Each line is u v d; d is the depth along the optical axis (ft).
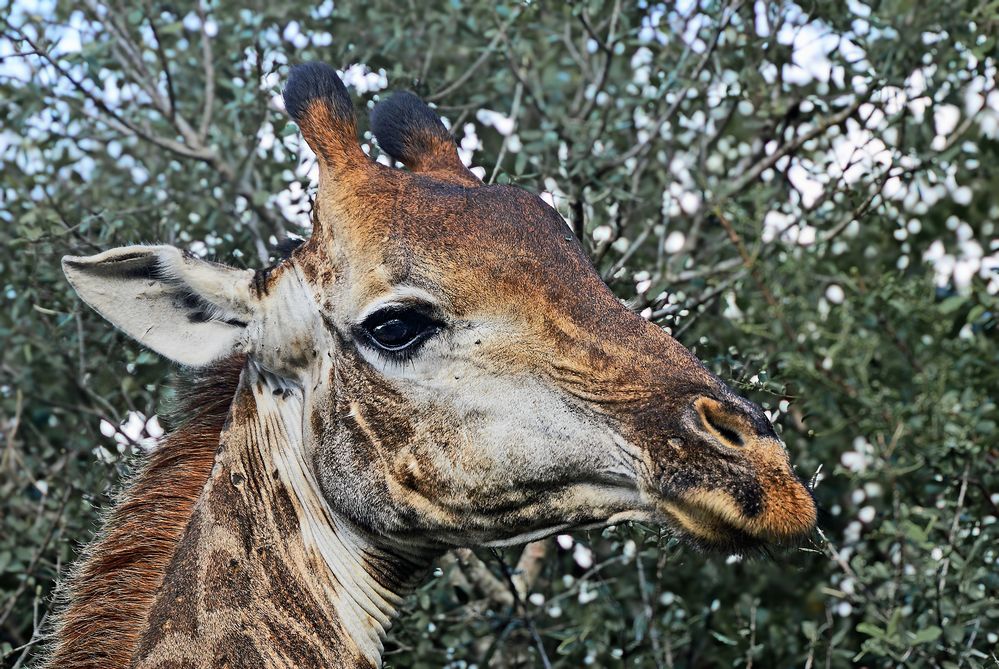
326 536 23.20
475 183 24.21
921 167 36.32
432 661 33.04
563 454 21.63
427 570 23.98
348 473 22.77
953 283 42.14
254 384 24.08
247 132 37.88
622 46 43.37
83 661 22.77
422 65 39.14
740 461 20.17
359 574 23.22
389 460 22.50
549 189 36.76
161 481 23.95
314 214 23.99
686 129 42.73
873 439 35.68
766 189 36.83
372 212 22.90
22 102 38.65
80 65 38.27
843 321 36.17
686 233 42.34
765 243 38.11
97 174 41.39
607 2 41.57
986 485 34.83
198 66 41.45
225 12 39.83
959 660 29.81
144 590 23.04
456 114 39.73
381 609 23.41
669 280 34.47
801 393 34.30
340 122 23.93
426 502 22.40
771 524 19.77
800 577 38.29
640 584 33.12
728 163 43.65
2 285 39.04
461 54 40.50
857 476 33.27
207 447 24.14
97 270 23.44
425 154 25.77
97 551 23.52
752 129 43.06
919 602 32.09
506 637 33.32
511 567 33.73
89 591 23.25
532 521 22.27
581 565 35.45
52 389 37.93
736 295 35.86
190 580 22.75
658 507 20.84
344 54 37.22
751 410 20.72
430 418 22.27
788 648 36.24
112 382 35.81
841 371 38.01
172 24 38.47
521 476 21.91
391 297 22.31
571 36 44.86
